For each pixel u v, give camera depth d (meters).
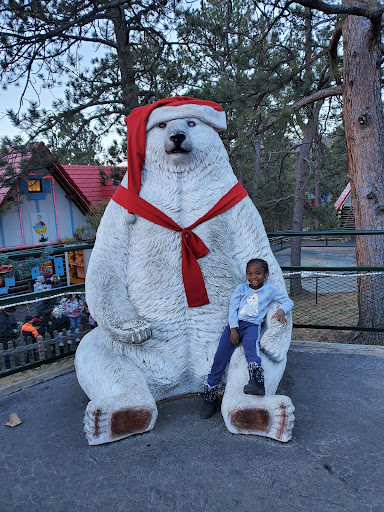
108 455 2.55
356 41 7.05
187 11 9.89
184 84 10.09
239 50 9.00
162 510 2.11
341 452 2.48
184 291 2.97
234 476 2.31
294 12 6.41
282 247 23.55
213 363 2.90
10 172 8.80
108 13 9.66
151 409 2.70
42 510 2.16
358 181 7.39
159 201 2.98
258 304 2.88
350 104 7.30
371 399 3.10
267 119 8.21
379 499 2.12
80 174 16.88
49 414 3.13
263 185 19.11
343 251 21.12
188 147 2.88
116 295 2.85
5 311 6.58
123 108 10.08
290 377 3.49
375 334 7.53
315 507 2.08
